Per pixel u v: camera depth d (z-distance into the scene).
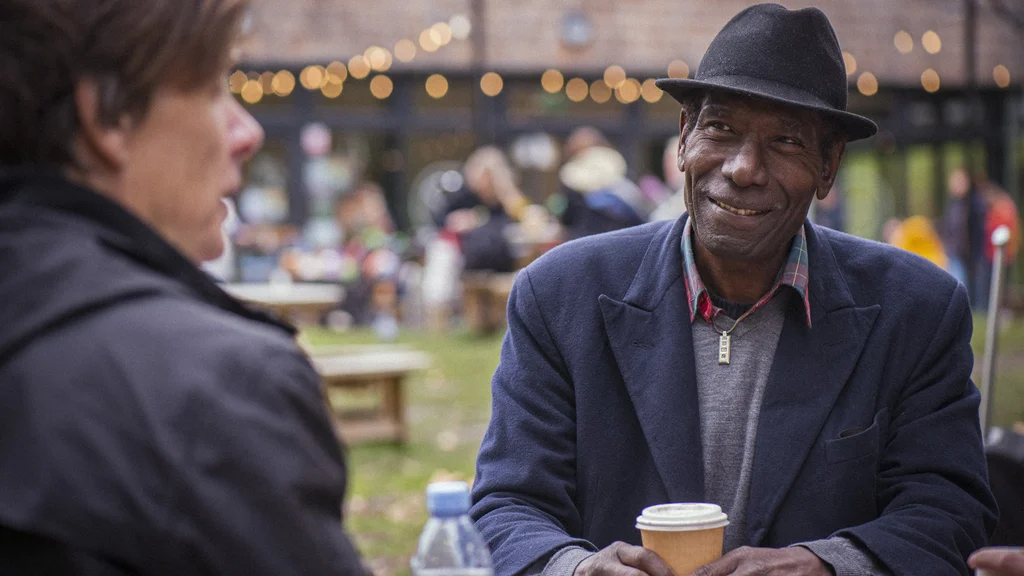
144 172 1.14
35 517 0.98
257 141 1.27
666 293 2.17
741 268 2.12
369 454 7.30
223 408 1.01
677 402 2.10
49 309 1.03
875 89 18.50
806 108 1.98
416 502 5.94
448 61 17.97
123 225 1.10
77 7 1.08
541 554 1.95
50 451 0.99
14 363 1.02
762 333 2.14
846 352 2.11
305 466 1.03
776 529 2.05
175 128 1.14
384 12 17.89
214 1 1.13
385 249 15.76
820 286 2.14
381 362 7.73
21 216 1.07
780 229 2.05
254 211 17.58
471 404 9.02
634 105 18.66
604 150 12.73
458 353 11.62
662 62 18.56
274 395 1.04
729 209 2.04
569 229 12.84
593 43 18.44
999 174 19.00
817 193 2.11
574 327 2.20
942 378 2.14
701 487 2.07
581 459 2.15
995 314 2.78
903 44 18.61
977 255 14.74
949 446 2.09
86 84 1.09
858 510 2.05
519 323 2.26
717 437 2.10
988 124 19.00
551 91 18.38
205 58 1.14
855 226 19.22
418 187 18.38
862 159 19.27
